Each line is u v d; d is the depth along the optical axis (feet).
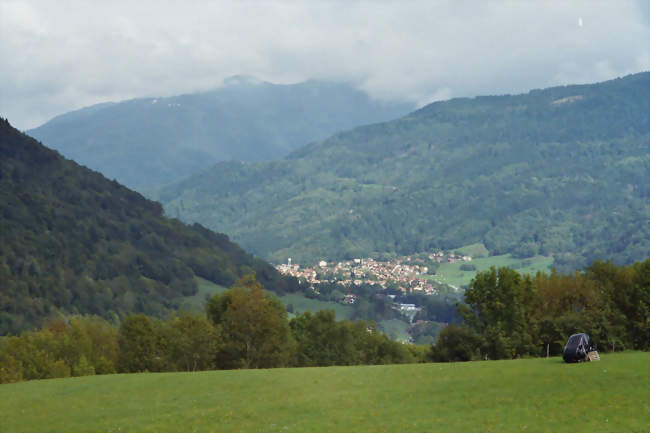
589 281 304.71
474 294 295.28
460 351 300.20
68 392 181.68
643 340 277.85
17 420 145.38
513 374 168.14
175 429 127.44
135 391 177.99
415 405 137.69
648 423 109.40
